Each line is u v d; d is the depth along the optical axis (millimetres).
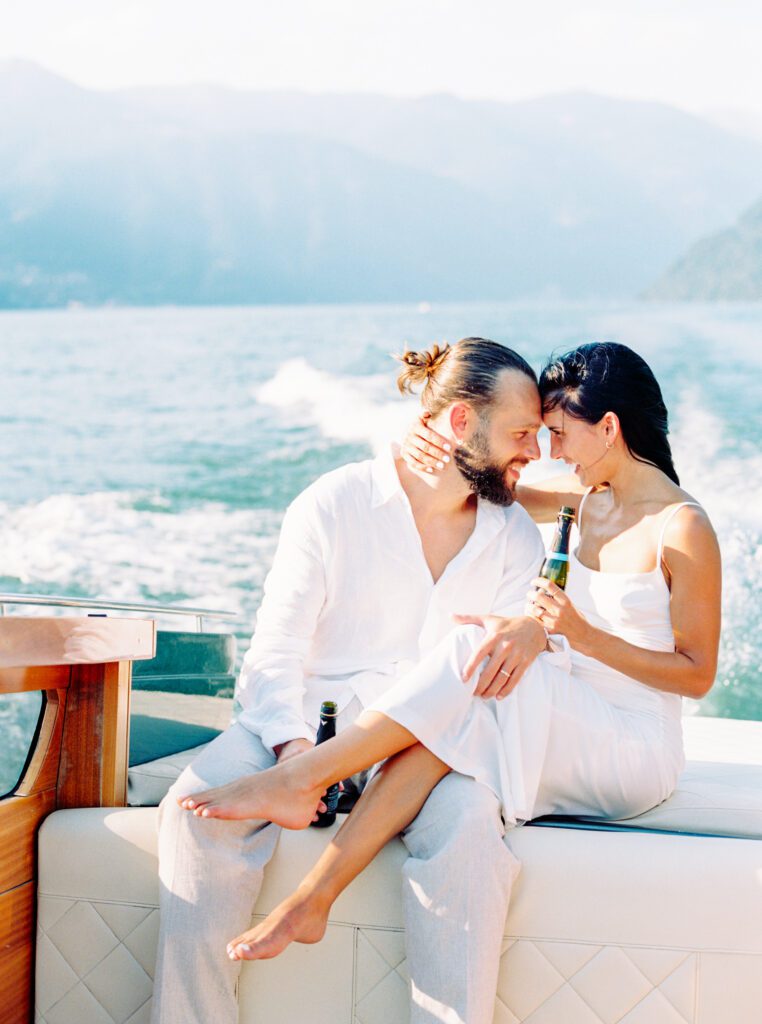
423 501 2242
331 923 1848
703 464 11461
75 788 2051
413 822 1836
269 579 2213
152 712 2264
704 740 3096
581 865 1809
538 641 1991
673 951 1782
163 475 12469
